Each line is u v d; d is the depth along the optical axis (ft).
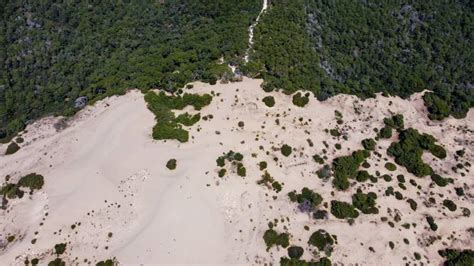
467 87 347.97
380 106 324.39
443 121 326.03
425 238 257.96
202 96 303.89
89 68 351.87
